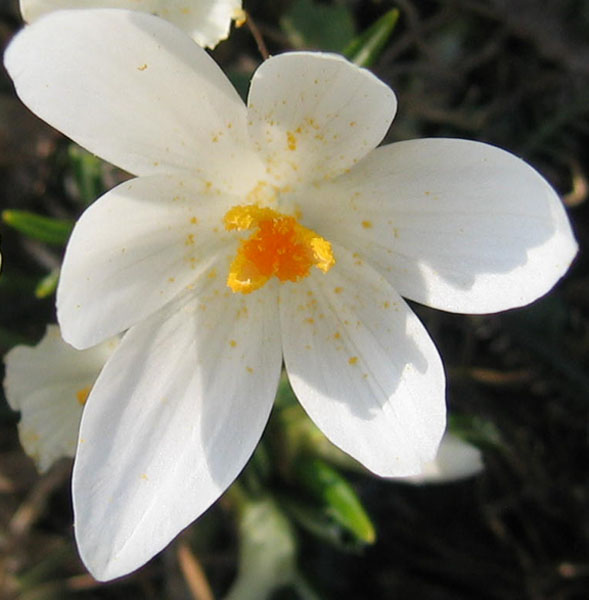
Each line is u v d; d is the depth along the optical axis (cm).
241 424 11
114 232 10
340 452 15
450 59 18
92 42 9
